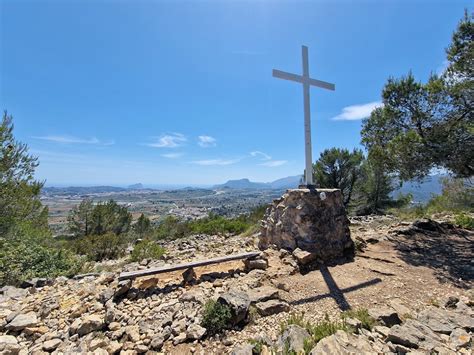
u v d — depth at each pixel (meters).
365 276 4.54
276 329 2.95
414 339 2.45
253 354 2.43
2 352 2.64
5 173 7.86
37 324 3.14
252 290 3.79
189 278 4.35
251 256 5.00
